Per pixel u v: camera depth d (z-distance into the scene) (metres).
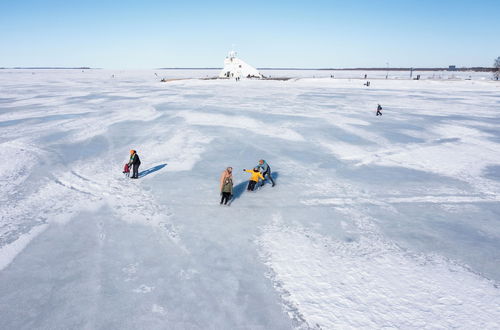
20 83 74.94
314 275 6.43
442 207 9.97
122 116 25.36
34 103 33.88
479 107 34.41
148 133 19.47
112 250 7.17
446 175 13.05
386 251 7.42
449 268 6.78
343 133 20.75
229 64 108.56
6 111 28.02
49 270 6.41
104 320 5.15
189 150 15.93
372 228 8.52
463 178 12.71
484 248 7.62
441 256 7.25
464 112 30.73
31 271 6.37
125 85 68.44
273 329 5.04
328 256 7.14
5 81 85.06
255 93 48.28
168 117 25.03
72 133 19.23
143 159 14.33
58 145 16.52
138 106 31.33
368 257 7.14
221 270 6.53
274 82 80.06
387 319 5.25
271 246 7.48
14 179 11.63
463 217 9.29
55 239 7.61
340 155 15.80
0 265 6.55
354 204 10.05
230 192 9.41
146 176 12.16
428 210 9.73
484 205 10.15
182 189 10.91
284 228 8.38
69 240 7.57
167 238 7.74
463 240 7.98
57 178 11.81
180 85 68.62
